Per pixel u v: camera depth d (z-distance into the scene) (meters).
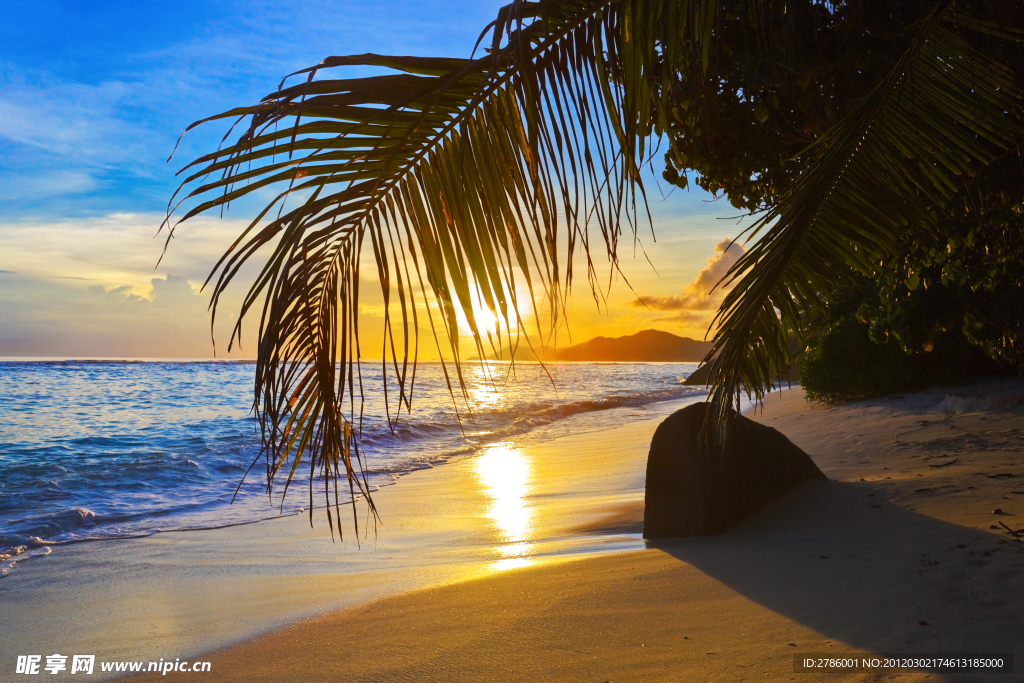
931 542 3.61
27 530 6.38
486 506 7.35
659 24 1.55
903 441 7.91
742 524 4.83
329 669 2.92
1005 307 6.15
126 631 3.74
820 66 3.13
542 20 1.47
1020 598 2.70
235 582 4.71
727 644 2.71
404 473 9.92
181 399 23.20
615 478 8.88
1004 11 2.56
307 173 1.36
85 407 20.09
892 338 13.99
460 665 2.80
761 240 2.16
